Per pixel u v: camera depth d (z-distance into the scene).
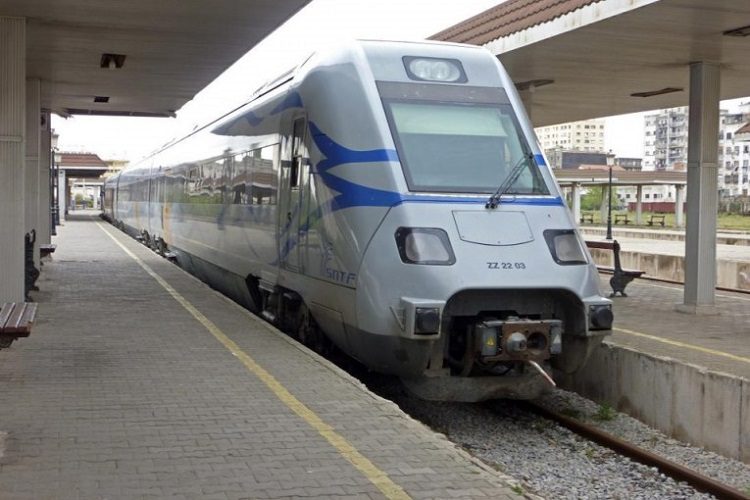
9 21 10.66
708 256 13.44
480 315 7.87
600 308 7.84
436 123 8.38
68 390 7.12
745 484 6.91
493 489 4.91
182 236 19.00
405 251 7.51
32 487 4.78
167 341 9.43
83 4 10.20
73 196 102.94
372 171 8.02
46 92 18.00
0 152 10.59
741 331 11.56
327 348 9.76
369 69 8.60
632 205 92.94
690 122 13.47
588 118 20.55
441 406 9.45
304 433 5.98
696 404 8.02
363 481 5.00
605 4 10.32
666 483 6.94
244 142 12.74
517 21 12.45
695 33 11.15
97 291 13.86
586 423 8.74
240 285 13.16
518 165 8.38
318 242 8.88
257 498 4.69
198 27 11.50
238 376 7.75
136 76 15.83
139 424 6.13
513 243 7.75
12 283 10.68
